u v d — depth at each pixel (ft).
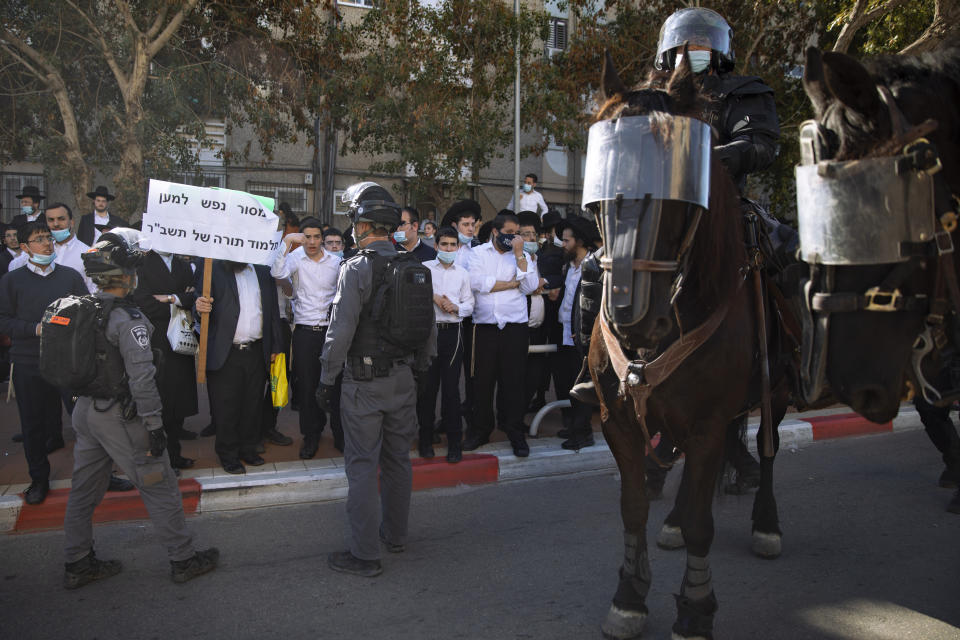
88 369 12.42
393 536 14.74
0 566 14.12
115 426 12.76
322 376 13.60
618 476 20.02
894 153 7.51
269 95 51.34
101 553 14.76
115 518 16.46
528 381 23.61
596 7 66.69
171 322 18.13
